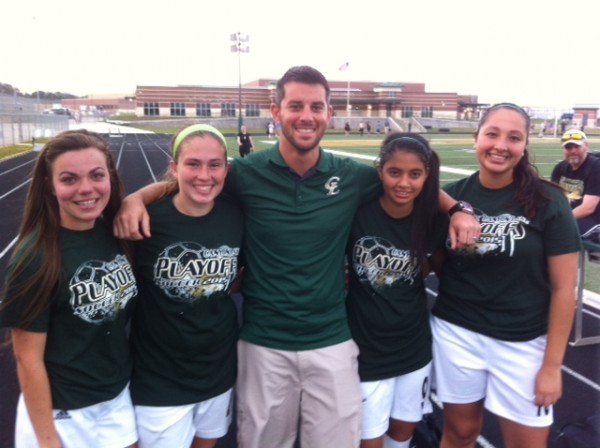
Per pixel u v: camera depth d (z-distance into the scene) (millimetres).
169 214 2115
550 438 3066
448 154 25625
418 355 2459
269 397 2275
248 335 2305
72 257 1882
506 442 2441
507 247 2201
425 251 2334
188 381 2203
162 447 2219
